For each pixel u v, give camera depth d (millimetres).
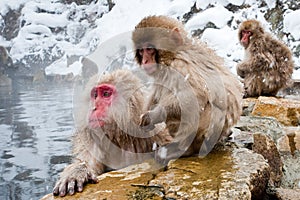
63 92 15055
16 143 7141
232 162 2746
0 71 23281
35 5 32812
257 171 2566
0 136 7715
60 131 7945
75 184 2393
